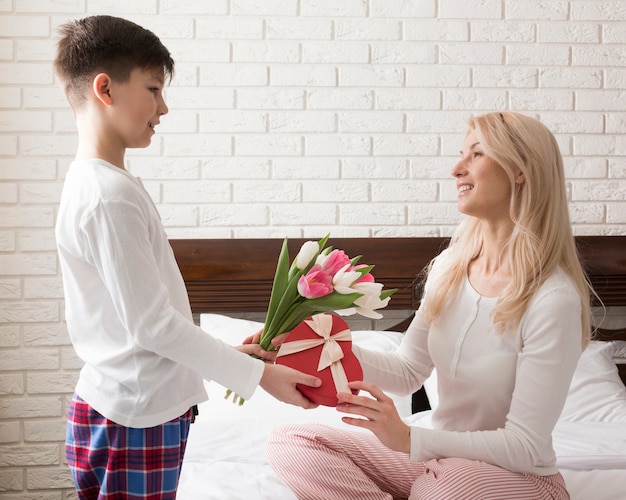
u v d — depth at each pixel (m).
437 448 1.64
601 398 2.60
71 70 1.57
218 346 1.49
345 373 1.62
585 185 3.16
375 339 2.83
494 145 1.74
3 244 2.94
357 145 3.08
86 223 1.45
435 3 3.09
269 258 3.00
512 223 1.79
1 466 2.97
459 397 1.80
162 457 1.50
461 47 3.10
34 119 2.94
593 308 3.13
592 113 3.15
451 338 1.81
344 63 3.07
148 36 1.60
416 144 3.10
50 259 2.96
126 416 1.48
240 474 1.99
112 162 1.58
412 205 3.11
